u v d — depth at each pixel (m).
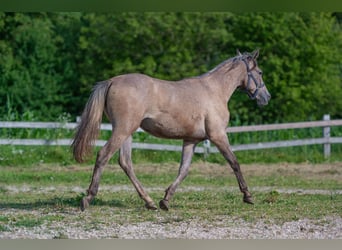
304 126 21.33
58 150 20.47
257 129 20.95
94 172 10.54
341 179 17.50
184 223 10.13
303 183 16.55
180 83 11.05
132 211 11.09
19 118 26.23
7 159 19.97
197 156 21.31
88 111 10.49
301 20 27.05
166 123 10.77
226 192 14.22
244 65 11.75
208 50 27.09
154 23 26.45
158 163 20.38
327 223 10.33
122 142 10.43
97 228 9.63
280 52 27.31
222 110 11.25
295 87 26.70
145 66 26.36
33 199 12.64
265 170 19.27
